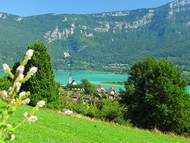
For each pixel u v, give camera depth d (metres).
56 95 64.12
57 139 28.12
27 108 47.38
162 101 60.16
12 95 4.12
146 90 61.66
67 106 95.62
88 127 43.50
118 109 63.69
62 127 37.91
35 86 61.75
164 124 60.94
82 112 90.88
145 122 63.94
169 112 59.16
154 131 56.41
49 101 62.88
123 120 63.22
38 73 61.94
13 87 4.11
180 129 62.16
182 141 50.31
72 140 29.98
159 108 59.22
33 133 27.42
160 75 60.62
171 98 59.19
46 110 58.38
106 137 38.41
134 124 64.50
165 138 50.31
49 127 35.69
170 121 60.44
